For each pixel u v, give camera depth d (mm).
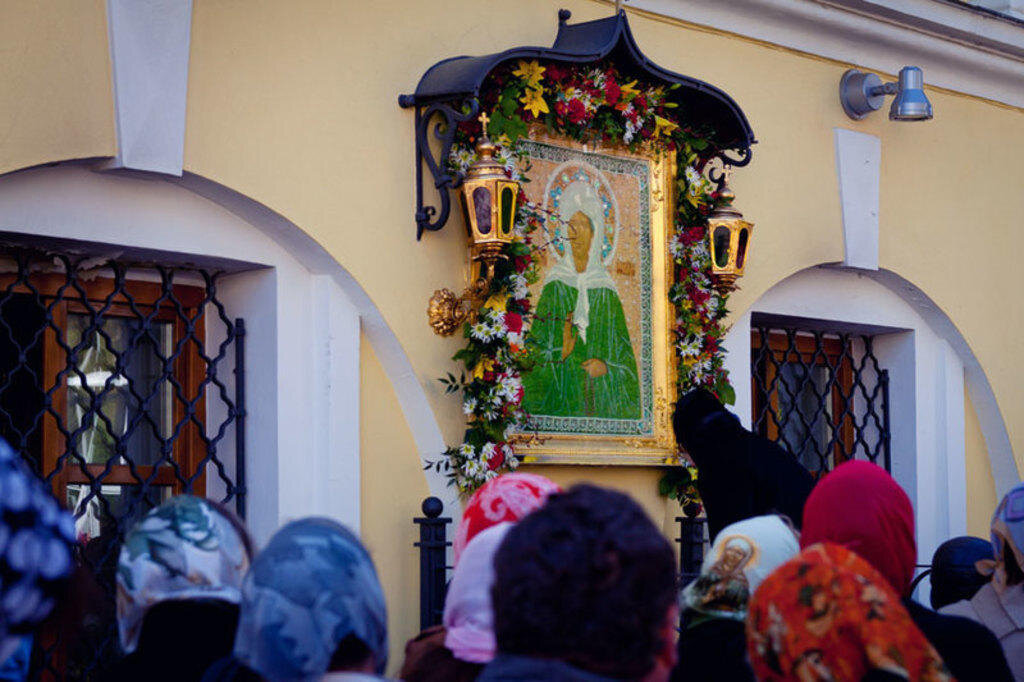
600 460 5262
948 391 7047
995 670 2898
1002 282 7219
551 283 5191
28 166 3941
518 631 2020
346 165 4730
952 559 4488
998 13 6867
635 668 2018
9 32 3924
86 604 2125
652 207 5594
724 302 5723
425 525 4746
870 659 2461
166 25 4238
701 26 5973
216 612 2547
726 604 3191
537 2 5387
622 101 5320
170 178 4312
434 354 4934
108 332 4574
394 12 4918
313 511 4699
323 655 2131
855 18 6410
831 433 6969
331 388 4727
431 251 4949
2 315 4305
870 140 6609
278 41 4570
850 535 3018
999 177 7262
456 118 4828
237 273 4766
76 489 4434
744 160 5633
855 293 6703
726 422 4766
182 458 4703
